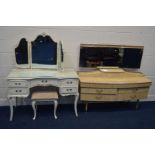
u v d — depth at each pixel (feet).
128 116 10.73
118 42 11.04
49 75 9.52
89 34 10.64
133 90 10.63
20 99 11.16
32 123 9.58
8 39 10.05
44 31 10.20
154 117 10.74
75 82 9.73
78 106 11.52
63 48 10.65
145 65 11.85
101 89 10.23
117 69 11.19
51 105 11.50
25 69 10.26
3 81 10.74
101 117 10.48
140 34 11.10
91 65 11.04
